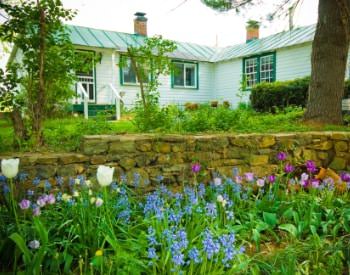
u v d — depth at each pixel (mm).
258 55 12820
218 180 2549
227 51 14828
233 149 3193
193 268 1647
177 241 1684
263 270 1801
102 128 4125
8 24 3350
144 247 1723
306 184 2807
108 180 1745
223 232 1954
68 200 2012
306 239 2129
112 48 11438
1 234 1774
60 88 3750
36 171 2525
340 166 3578
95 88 11609
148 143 2902
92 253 1738
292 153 3426
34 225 1723
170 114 4285
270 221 2332
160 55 4684
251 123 4547
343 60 5516
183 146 3016
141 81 4715
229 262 1701
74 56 3664
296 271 1729
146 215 2072
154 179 2910
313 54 5656
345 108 7453
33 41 3387
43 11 3340
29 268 1491
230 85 14062
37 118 3426
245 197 2621
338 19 5355
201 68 14344
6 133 4176
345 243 2072
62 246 1778
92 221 1862
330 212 2412
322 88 5504
